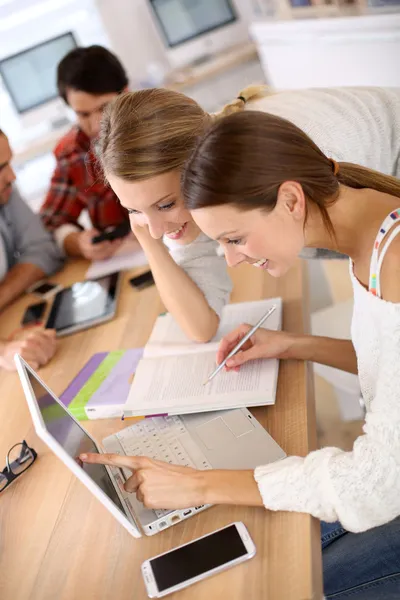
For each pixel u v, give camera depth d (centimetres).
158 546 107
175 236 145
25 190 397
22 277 220
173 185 129
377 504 97
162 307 179
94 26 409
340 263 237
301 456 115
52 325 184
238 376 135
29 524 121
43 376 164
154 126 126
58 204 269
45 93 375
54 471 133
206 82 402
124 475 121
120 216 269
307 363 139
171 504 109
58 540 115
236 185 95
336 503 98
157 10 404
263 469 108
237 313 160
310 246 108
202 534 107
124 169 126
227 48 420
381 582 114
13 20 392
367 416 98
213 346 150
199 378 138
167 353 152
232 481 108
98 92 232
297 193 98
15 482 132
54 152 271
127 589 102
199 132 128
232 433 124
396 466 94
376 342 104
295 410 127
